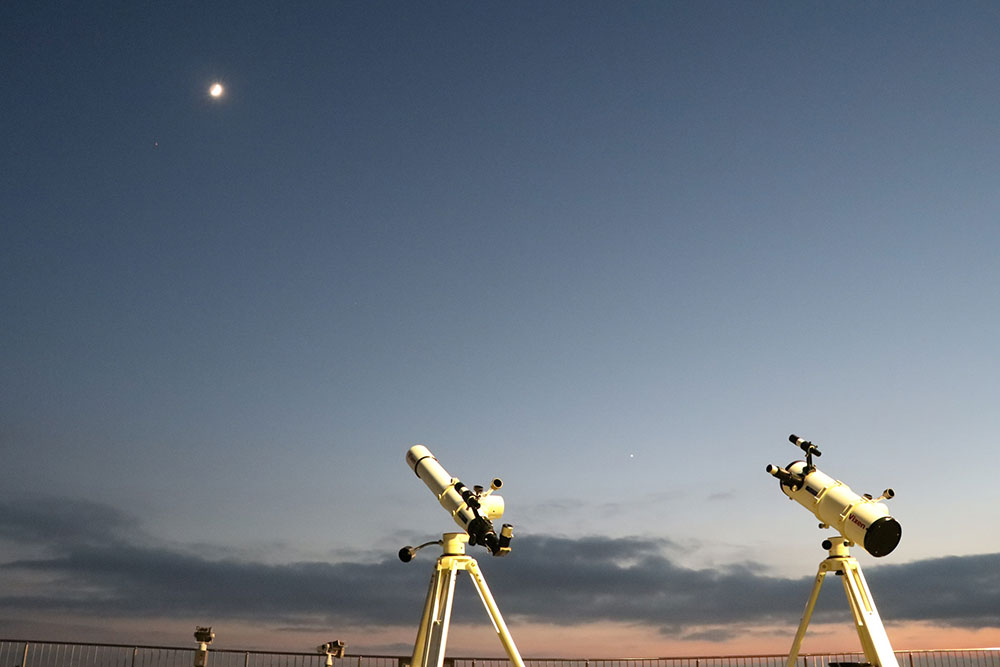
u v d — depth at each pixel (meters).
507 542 11.70
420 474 13.67
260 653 22.42
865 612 13.48
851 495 14.16
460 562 11.91
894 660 13.07
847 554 14.05
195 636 20.41
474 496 12.16
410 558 11.76
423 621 11.65
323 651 19.55
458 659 23.83
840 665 13.47
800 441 15.11
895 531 13.67
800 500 14.96
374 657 22.00
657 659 24.59
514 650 11.66
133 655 22.23
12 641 21.97
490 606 11.81
